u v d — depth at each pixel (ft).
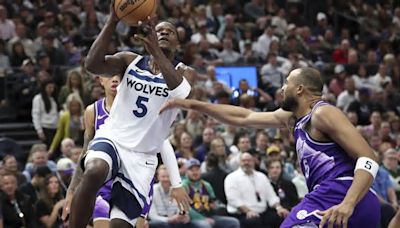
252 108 46.16
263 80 52.19
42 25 52.42
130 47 53.16
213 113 20.72
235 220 35.73
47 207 33.09
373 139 45.03
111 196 20.66
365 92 53.72
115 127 20.62
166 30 20.79
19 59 50.21
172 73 19.79
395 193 41.45
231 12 65.00
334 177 18.44
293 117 19.80
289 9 69.26
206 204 35.94
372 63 61.87
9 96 49.11
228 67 51.19
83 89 44.55
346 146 18.03
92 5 56.65
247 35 60.64
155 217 34.42
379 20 72.38
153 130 20.63
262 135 41.75
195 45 53.83
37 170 33.91
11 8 55.47
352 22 71.97
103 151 19.98
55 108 45.21
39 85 46.01
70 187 23.32
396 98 56.34
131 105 20.54
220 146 38.83
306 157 18.81
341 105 53.42
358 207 18.34
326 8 71.26
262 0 67.00
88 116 23.98
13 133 48.29
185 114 46.73
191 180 35.94
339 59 62.44
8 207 32.50
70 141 37.29
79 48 52.70
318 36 65.31
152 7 19.34
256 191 36.91
